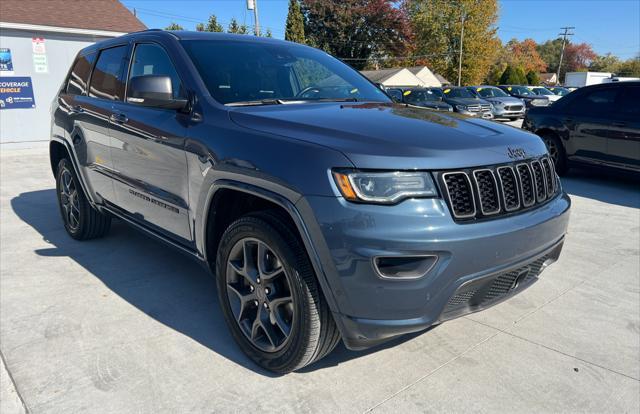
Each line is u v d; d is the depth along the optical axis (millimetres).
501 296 2445
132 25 13266
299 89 3365
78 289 3574
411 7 55062
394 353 2766
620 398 2404
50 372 2555
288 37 40344
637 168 6859
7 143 11273
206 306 3316
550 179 2775
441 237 2072
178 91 3086
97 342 2850
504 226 2268
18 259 4184
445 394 2410
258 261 2480
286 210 2230
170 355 2721
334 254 2092
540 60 91125
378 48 54875
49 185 7316
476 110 19031
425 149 2191
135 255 4285
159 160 3104
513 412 2295
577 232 5055
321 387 2453
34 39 11336
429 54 51750
